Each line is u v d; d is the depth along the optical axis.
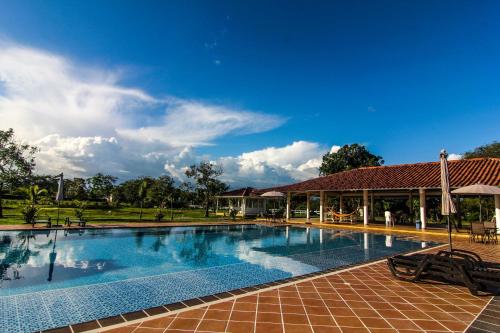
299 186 25.16
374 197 28.00
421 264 5.82
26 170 23.56
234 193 37.00
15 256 9.63
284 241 14.38
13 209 31.48
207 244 13.22
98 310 5.04
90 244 12.21
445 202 7.57
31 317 4.70
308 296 4.88
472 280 5.26
